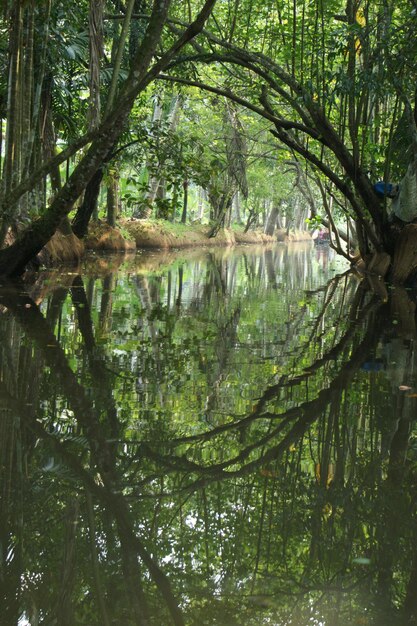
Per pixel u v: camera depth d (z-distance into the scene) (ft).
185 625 7.41
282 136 51.44
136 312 32.96
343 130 50.90
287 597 8.16
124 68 60.03
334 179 52.08
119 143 60.44
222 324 30.32
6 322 27.22
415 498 11.41
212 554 9.13
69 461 12.39
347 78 46.52
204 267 68.44
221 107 95.71
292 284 53.98
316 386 18.78
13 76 40.52
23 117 44.45
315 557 9.23
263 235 181.06
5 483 11.33
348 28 45.52
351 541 9.83
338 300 42.06
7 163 41.39
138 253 82.48
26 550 9.12
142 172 105.29
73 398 16.52
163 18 32.24
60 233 59.57
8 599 7.95
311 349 24.56
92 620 7.51
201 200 175.22
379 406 16.92
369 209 52.06
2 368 19.29
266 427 14.98
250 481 11.91
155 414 15.57
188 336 26.50
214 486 11.57
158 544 9.45
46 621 7.43
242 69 62.59
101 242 77.87
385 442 14.25
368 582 8.68
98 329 27.02
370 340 26.81
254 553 9.33
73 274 49.70
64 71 57.41
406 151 52.01
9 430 13.93
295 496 11.30
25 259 39.86
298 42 57.47
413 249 51.37
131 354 22.25
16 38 39.99
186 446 13.52
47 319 28.53
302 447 13.71
